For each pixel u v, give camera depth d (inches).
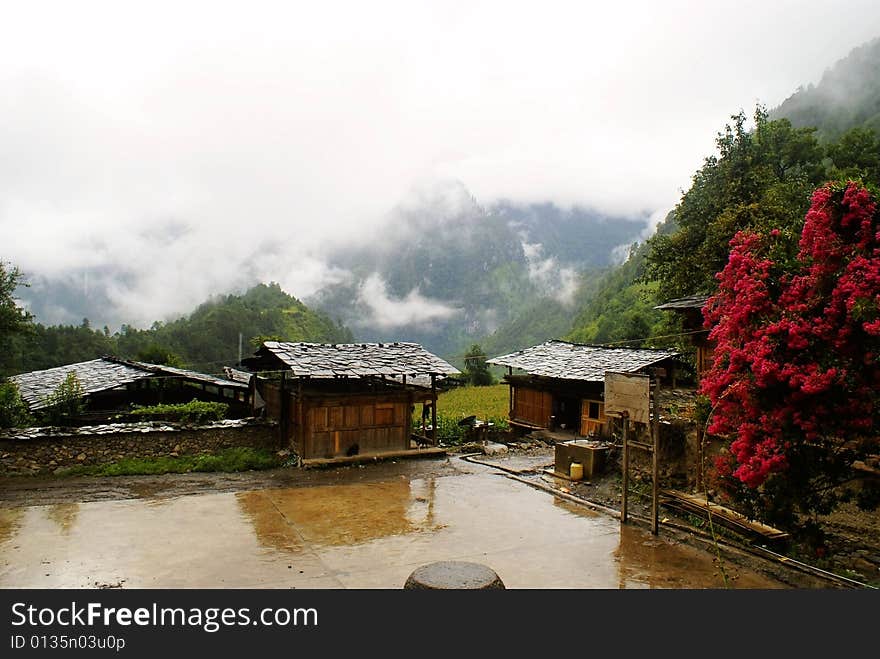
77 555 362.9
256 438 657.6
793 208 909.8
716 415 379.6
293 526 430.9
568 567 360.2
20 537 392.2
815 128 1168.8
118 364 995.9
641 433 554.3
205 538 399.5
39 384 894.4
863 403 316.8
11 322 963.3
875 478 367.6
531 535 420.2
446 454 696.4
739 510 422.6
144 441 598.9
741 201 1003.3
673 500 474.9
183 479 557.3
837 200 345.1
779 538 378.9
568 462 595.2
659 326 1533.0
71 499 482.6
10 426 640.4
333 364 654.5
